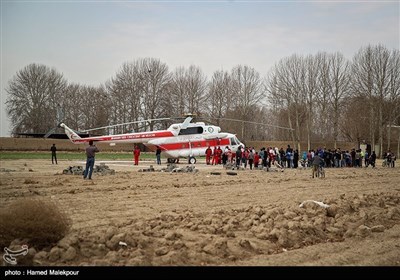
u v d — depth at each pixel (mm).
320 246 10125
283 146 81750
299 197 17062
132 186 19203
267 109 90562
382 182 25141
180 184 20672
